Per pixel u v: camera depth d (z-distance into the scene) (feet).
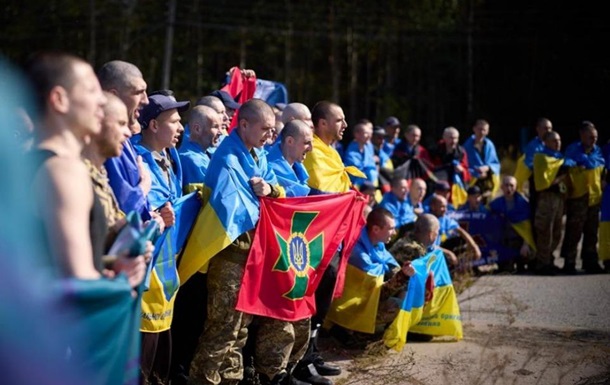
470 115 81.15
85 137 9.81
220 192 15.81
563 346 22.53
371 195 29.96
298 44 89.25
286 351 17.40
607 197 33.86
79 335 9.09
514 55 79.97
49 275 8.68
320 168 20.65
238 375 16.42
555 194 34.24
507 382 18.95
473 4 83.66
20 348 8.43
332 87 89.25
